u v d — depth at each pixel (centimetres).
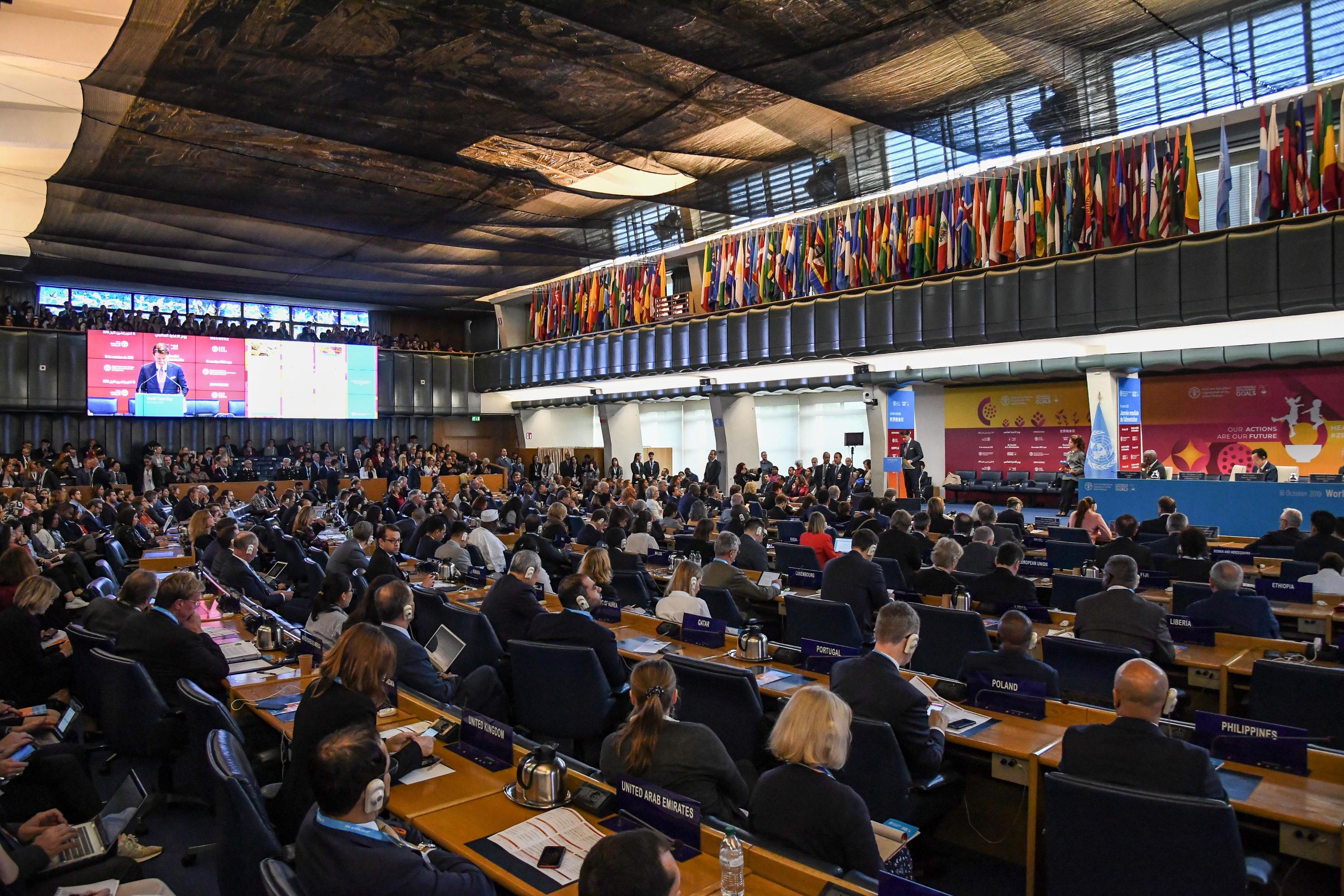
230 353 2856
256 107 1200
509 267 2400
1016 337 1739
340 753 256
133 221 1872
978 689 467
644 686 358
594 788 346
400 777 372
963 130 1297
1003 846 450
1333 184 1370
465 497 1802
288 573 1139
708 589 745
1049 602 908
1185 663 550
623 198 1688
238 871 291
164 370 2727
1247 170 1730
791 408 2872
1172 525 995
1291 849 323
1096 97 1216
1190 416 2138
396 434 3516
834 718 306
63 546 1345
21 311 2612
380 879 248
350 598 613
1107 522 1452
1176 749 322
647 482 2292
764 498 1772
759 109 1255
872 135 1492
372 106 1192
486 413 3547
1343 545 864
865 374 2327
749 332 2259
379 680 384
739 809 363
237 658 598
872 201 1980
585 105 1197
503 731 390
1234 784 353
